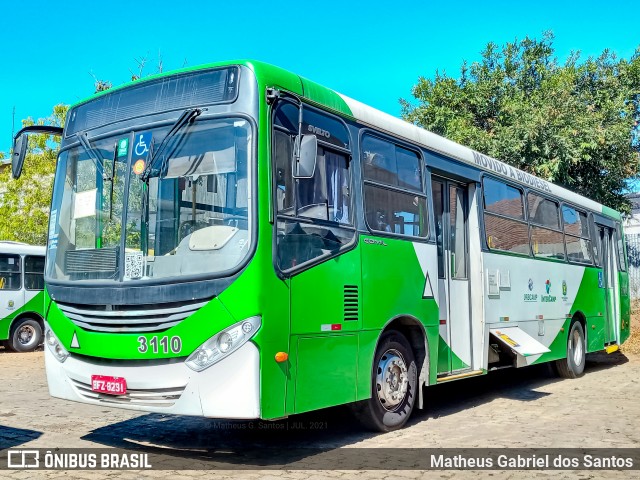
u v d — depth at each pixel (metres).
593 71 22.41
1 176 24.12
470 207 9.20
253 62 5.87
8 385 11.29
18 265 17.89
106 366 5.78
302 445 6.55
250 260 5.40
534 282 10.64
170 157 5.95
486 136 19.98
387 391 7.07
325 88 6.71
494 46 23.11
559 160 19.06
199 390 5.34
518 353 8.91
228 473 5.50
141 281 5.70
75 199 6.52
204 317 5.39
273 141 5.79
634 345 17.33
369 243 6.82
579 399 9.63
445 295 8.39
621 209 22.81
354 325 6.46
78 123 6.84
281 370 5.52
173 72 6.25
